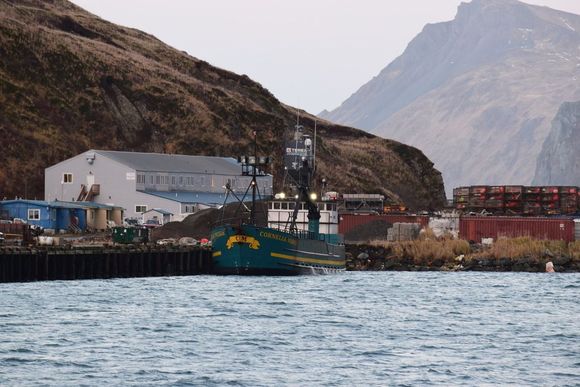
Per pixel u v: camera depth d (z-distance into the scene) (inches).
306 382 5191.9
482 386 5172.2
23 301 7795.3
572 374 5482.3
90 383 5083.7
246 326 6894.7
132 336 6368.1
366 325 7081.7
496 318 7637.8
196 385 5088.6
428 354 5984.3
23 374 5236.2
